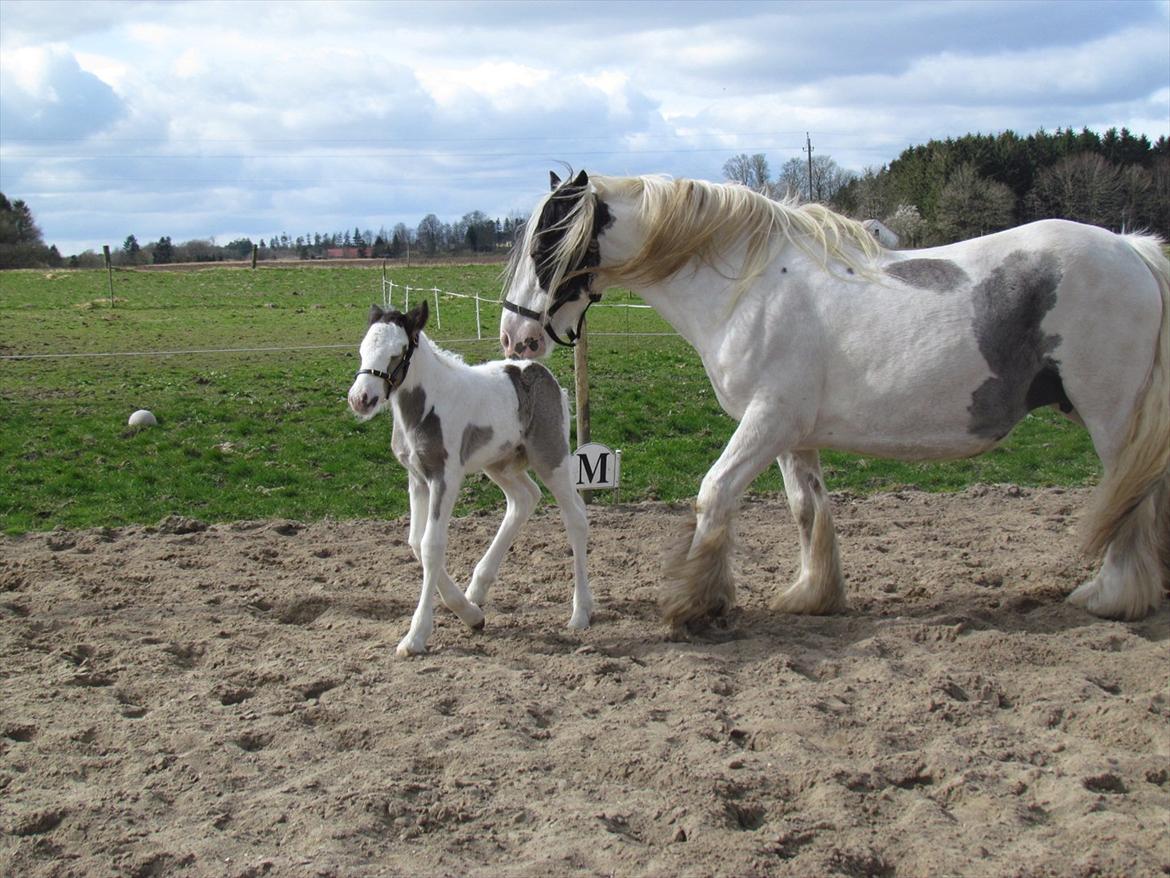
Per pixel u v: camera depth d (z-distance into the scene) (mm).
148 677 5227
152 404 13258
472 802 3854
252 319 26828
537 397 6012
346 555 7621
